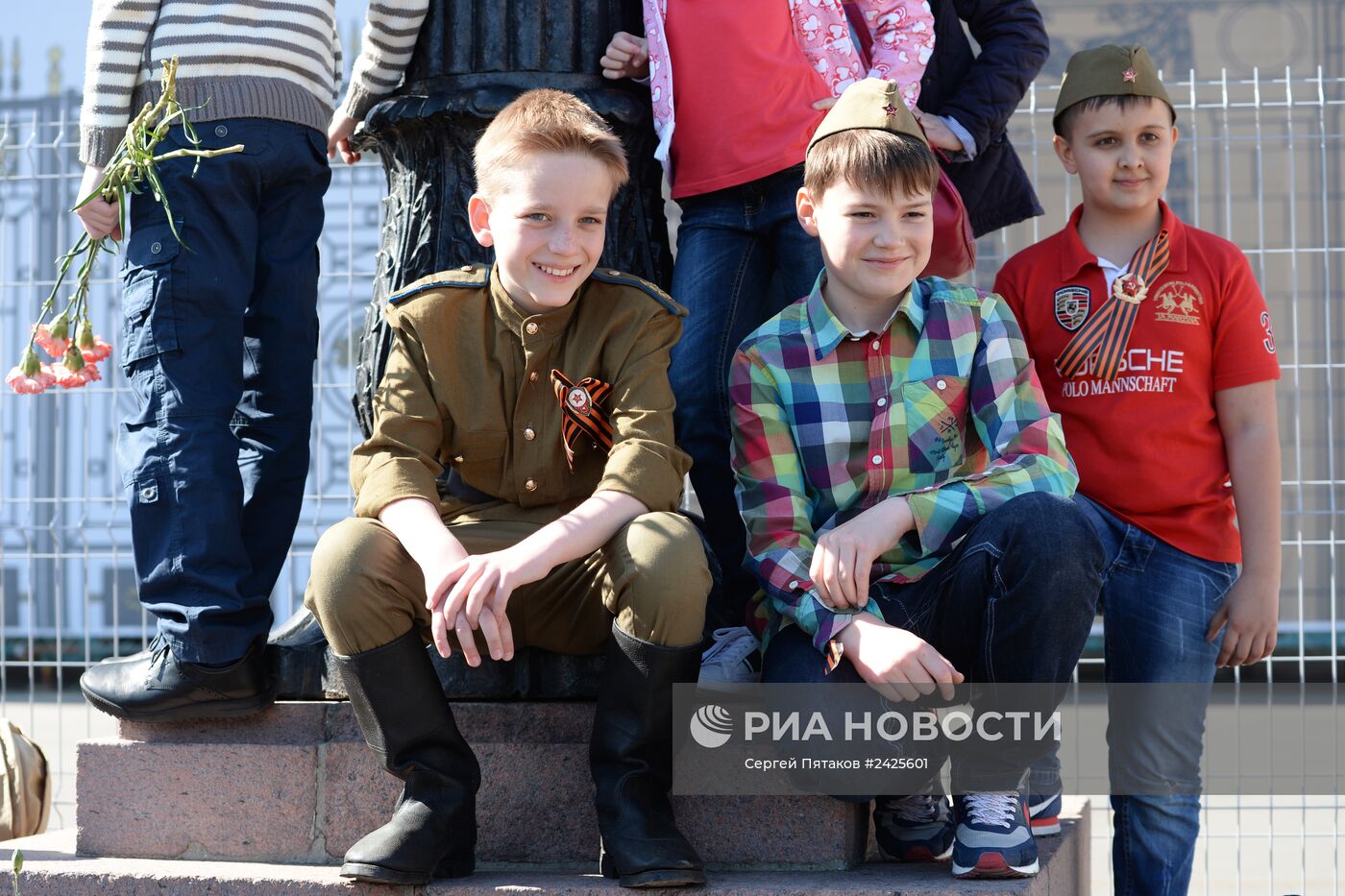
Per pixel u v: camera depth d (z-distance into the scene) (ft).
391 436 7.19
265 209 8.71
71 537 32.40
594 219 7.15
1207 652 8.57
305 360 8.81
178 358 8.04
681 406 9.35
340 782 7.49
